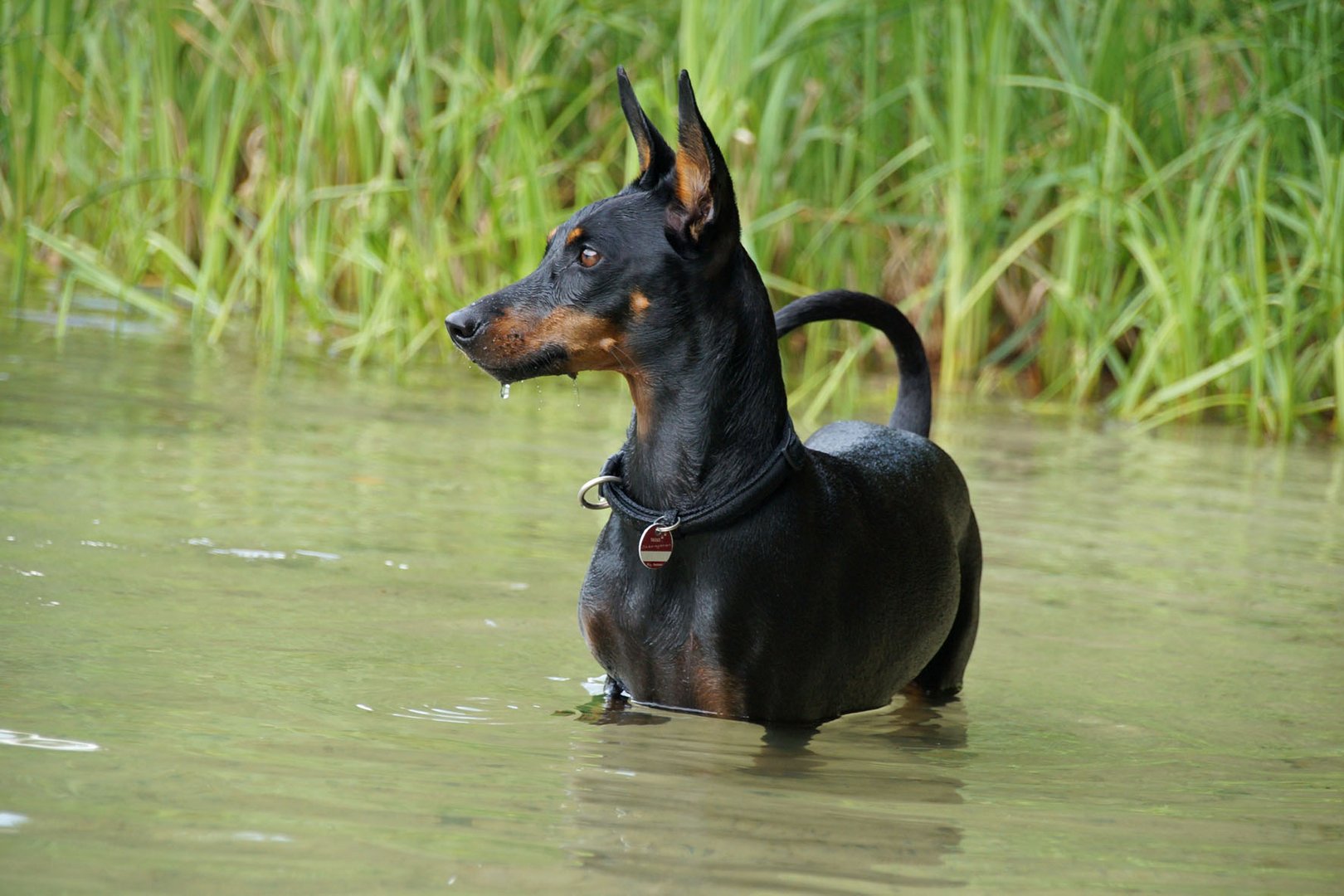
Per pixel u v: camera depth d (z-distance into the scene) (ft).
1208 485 45.47
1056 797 20.35
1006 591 31.76
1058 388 61.52
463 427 46.09
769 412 22.84
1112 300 64.54
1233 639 29.17
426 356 60.70
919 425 29.04
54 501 32.14
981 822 19.04
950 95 62.08
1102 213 60.08
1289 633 29.73
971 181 61.62
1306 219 58.90
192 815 16.98
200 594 26.78
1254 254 57.11
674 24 66.69
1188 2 63.82
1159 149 65.26
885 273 66.28
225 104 69.26
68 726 19.65
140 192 68.33
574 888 15.81
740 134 58.54
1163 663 27.48
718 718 22.98
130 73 67.82
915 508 25.49
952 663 26.55
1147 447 52.03
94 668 22.29
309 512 33.55
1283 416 56.39
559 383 57.31
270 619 25.77
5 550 28.09
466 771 19.38
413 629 26.04
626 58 67.36
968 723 24.04
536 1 65.87
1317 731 24.03
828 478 23.99
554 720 22.08
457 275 64.23
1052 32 63.87
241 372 52.24
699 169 22.15
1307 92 61.11
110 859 15.62
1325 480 47.85
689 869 16.62
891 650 24.50
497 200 61.11
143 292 65.98
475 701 22.66
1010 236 64.34
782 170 64.90
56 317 59.00
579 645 26.20
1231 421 59.77
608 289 22.36
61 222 65.51
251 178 67.36
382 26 67.21
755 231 59.16
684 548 22.68
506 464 40.93
